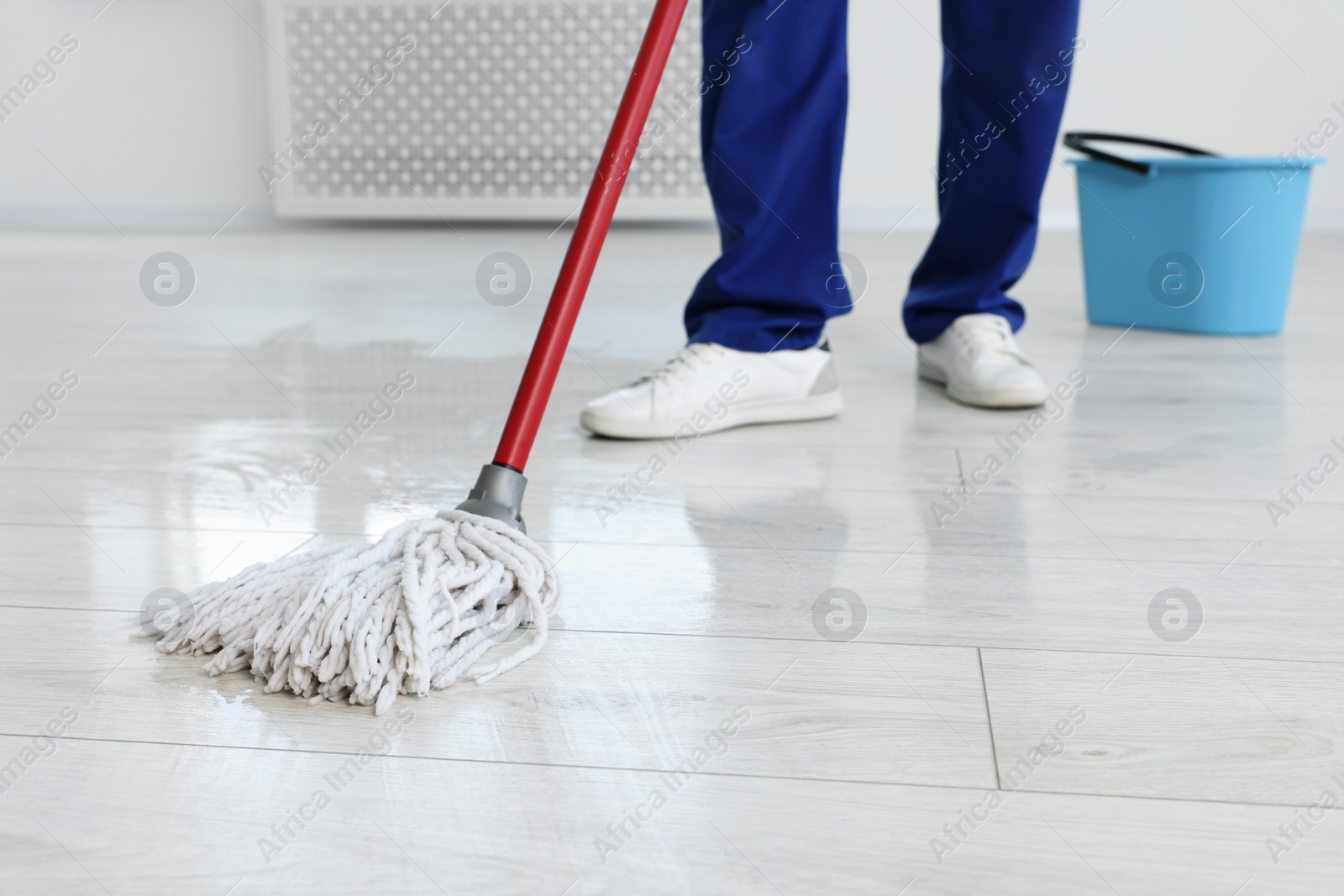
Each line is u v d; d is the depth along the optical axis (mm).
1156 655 769
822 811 584
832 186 1377
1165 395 1588
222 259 3391
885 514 1075
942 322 1628
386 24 4406
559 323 885
